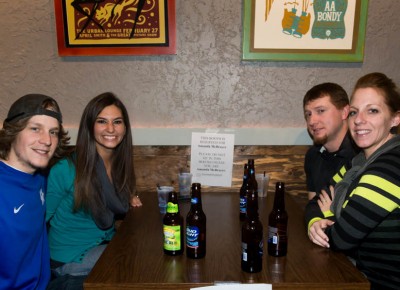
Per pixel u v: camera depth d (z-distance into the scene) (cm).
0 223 109
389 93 115
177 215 110
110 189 157
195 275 96
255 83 200
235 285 90
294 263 104
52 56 197
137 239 123
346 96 163
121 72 199
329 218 128
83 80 199
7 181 113
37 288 126
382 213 106
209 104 202
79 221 153
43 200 132
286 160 204
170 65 198
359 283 92
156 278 95
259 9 190
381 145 119
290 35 193
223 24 194
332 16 191
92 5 190
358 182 118
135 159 204
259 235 100
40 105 116
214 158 203
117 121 159
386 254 112
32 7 192
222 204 167
